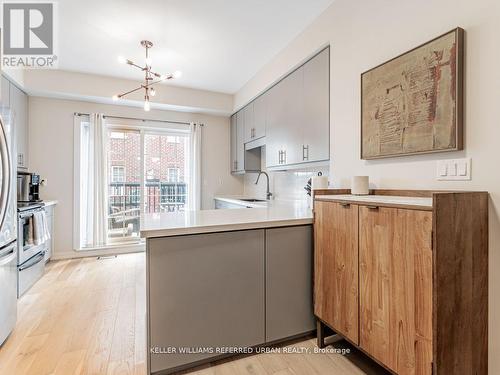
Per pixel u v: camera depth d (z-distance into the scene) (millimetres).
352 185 1888
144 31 2678
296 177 3531
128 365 1630
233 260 1670
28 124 3752
